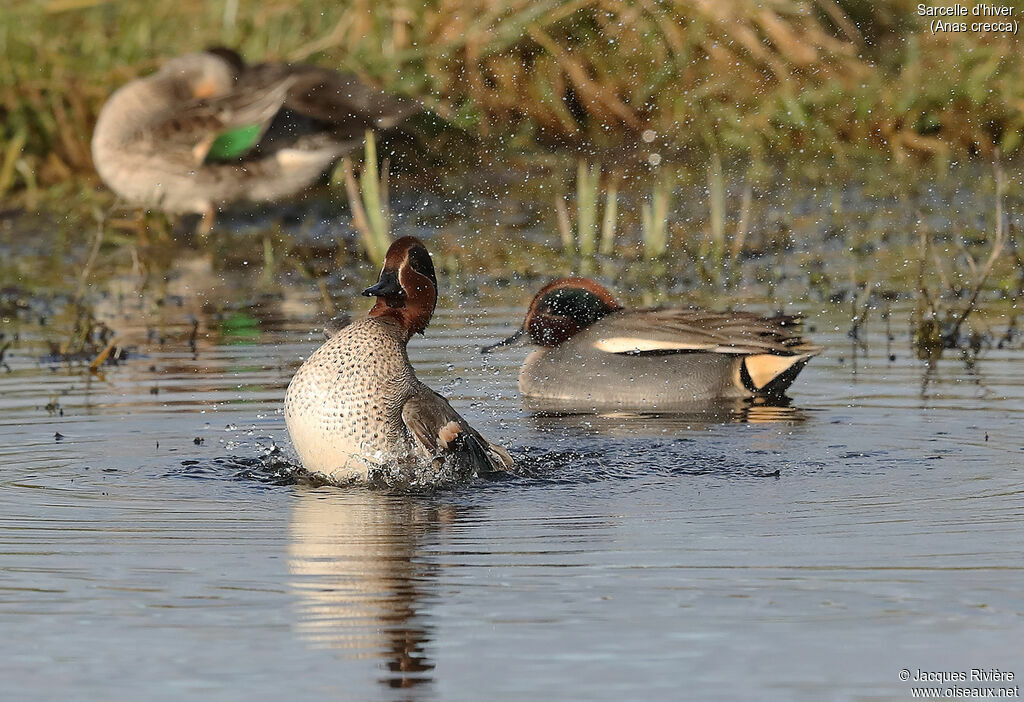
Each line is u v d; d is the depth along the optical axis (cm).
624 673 588
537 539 762
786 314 1288
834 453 959
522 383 1212
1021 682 580
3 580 698
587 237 1761
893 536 762
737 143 2239
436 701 565
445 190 2120
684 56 2264
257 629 636
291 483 891
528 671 591
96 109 2078
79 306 1450
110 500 844
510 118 2250
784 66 2284
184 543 756
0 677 590
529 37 2256
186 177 1845
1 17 2133
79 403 1098
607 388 1183
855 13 2322
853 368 1230
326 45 2220
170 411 1073
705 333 1190
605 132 2261
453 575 701
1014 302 1489
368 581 694
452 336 1348
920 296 1432
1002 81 2270
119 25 2206
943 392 1136
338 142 1881
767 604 661
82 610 659
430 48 2230
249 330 1386
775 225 1931
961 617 645
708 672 589
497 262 1739
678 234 1892
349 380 893
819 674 587
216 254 1803
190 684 582
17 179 2061
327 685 581
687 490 870
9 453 952
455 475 901
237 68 1941
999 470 905
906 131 2259
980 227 1875
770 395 1166
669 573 703
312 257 1786
